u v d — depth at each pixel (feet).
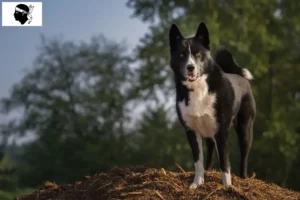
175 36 23.53
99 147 103.71
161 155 84.58
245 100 26.45
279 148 79.97
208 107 22.88
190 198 21.94
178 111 23.56
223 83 23.30
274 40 86.28
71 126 110.11
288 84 92.38
